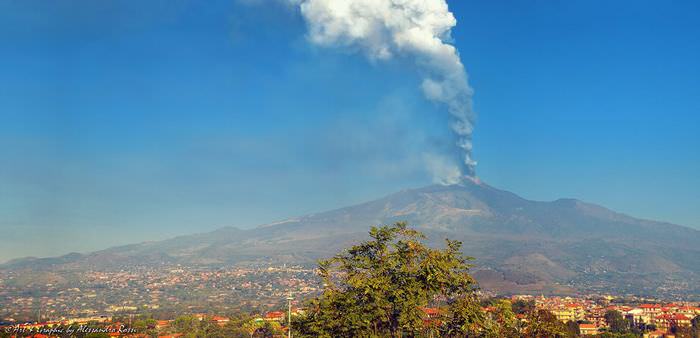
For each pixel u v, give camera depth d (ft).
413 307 176.24
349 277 184.24
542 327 209.26
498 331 186.70
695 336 559.38
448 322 181.27
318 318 185.37
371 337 177.17
